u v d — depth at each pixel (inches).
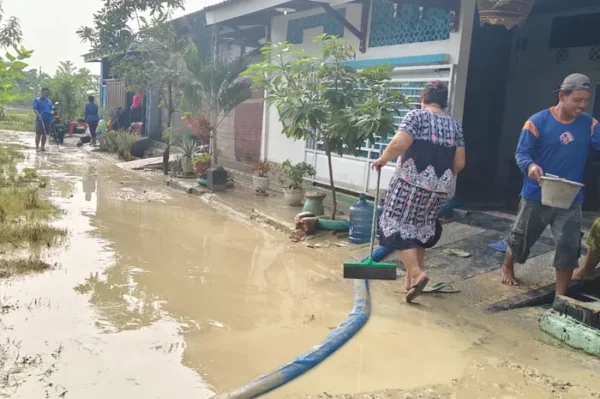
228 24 486.3
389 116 253.9
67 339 149.9
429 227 187.3
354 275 176.4
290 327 169.3
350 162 386.6
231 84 415.8
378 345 159.2
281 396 127.6
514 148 398.3
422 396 130.3
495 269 221.8
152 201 371.9
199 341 155.0
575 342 161.0
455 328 173.6
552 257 227.0
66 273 206.2
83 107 946.7
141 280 205.3
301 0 362.9
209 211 348.2
